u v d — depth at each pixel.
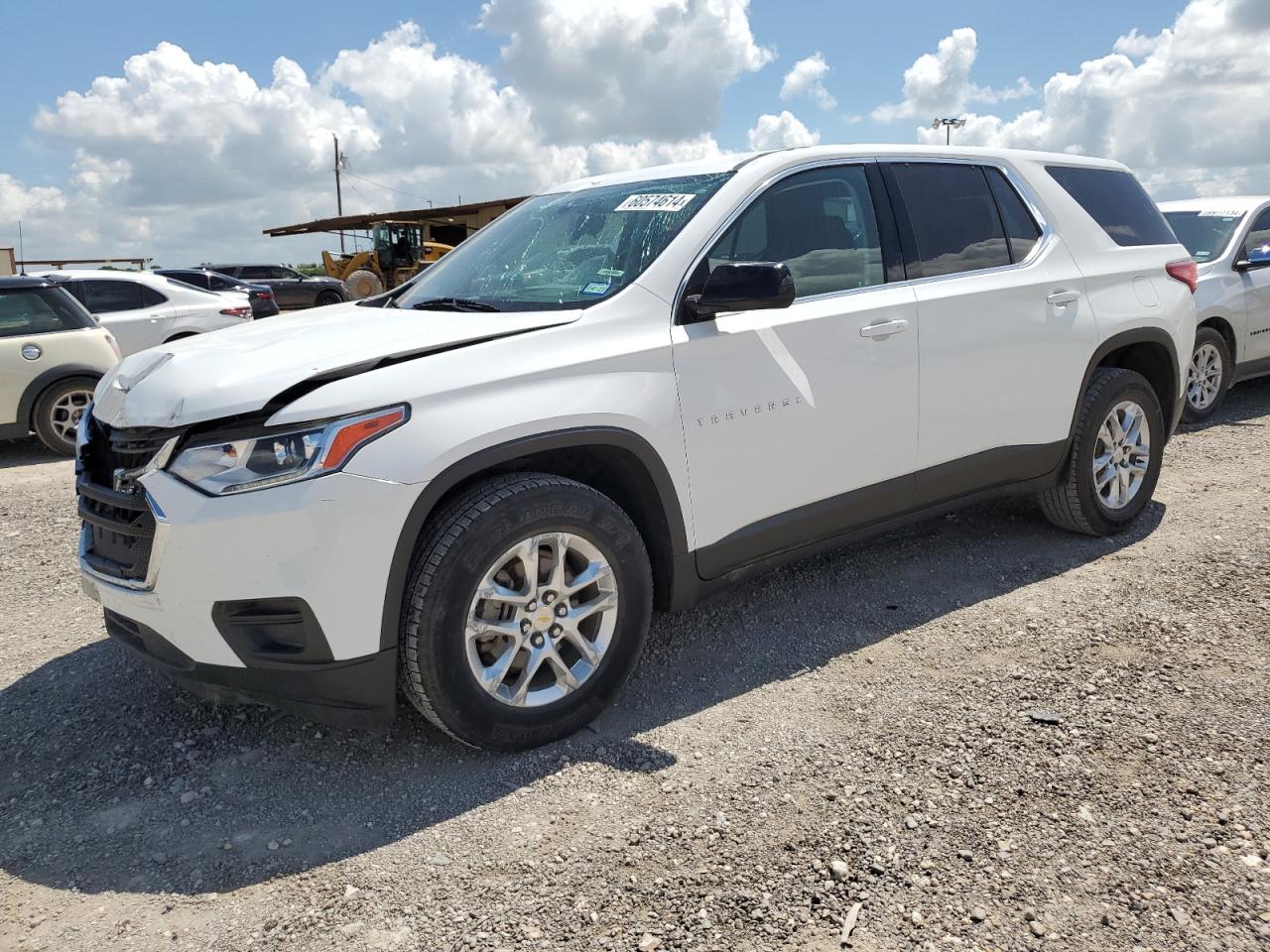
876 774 2.81
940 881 2.34
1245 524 4.87
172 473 2.72
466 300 3.56
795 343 3.50
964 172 4.24
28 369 8.08
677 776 2.86
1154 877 2.32
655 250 3.40
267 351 2.97
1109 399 4.53
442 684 2.82
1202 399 7.61
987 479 4.20
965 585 4.27
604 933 2.22
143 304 11.38
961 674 3.42
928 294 3.89
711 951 2.15
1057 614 3.90
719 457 3.34
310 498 2.63
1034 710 3.13
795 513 3.59
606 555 3.08
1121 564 4.42
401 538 2.72
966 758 2.87
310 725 3.26
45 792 2.90
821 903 2.28
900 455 3.85
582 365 3.05
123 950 2.22
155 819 2.76
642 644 3.23
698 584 3.41
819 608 4.09
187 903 2.39
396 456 2.71
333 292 27.62
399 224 31.05
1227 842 2.43
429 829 2.66
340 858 2.55
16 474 7.63
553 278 3.54
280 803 2.82
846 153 3.90
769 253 3.57
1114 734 2.96
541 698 3.04
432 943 2.21
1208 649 3.51
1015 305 4.14
